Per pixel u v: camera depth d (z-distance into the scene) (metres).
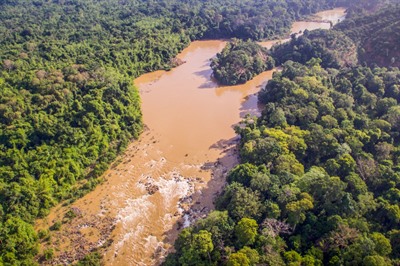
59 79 99.12
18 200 72.62
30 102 92.44
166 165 90.94
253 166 76.00
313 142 83.75
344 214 63.00
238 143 97.25
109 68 115.62
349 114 93.62
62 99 94.25
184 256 59.62
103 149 89.81
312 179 69.06
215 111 113.19
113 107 99.19
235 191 69.75
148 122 106.94
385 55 120.88
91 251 68.75
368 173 72.56
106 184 84.38
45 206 75.00
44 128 86.38
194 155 94.25
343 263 54.59
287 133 88.25
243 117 109.81
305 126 92.44
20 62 106.75
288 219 62.78
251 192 69.00
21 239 66.00
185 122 107.44
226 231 62.34
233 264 53.72
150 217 76.38
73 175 81.81
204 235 60.00
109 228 73.50
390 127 87.25
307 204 63.06
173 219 75.94
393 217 61.69
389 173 71.62
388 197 66.69
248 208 65.31
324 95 101.88
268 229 60.06
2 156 79.12
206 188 83.81
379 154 79.69
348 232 57.88
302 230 62.19
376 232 58.81
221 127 105.31
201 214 76.69
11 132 83.00
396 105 95.56
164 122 107.12
